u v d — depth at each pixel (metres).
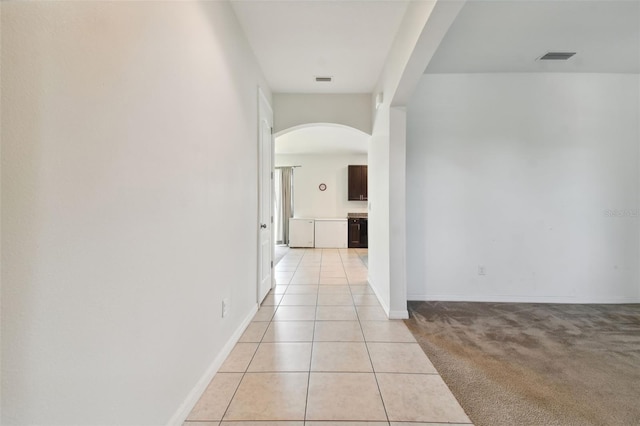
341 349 2.10
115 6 0.93
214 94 1.76
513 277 3.24
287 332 2.38
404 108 2.73
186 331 1.42
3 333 0.64
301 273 4.59
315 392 1.61
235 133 2.17
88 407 0.84
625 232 3.20
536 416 1.44
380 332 2.39
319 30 2.40
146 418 1.11
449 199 3.25
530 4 2.07
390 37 2.51
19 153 0.66
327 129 5.36
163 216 1.22
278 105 3.71
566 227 3.21
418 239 3.27
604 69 3.10
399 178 2.74
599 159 3.20
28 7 0.67
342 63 2.96
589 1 2.04
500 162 3.23
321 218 7.84
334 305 3.04
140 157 1.06
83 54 0.81
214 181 1.76
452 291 3.27
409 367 1.87
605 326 2.55
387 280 2.82
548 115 3.20
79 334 0.81
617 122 3.19
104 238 0.90
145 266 1.10
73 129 0.78
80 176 0.81
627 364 1.92
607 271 3.20
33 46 0.68
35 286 0.69
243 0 2.03
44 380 0.72
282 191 8.06
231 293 2.08
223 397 1.56
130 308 1.02
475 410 1.48
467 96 3.23
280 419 1.41
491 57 2.85
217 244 1.81
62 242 0.76
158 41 1.17
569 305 3.12
